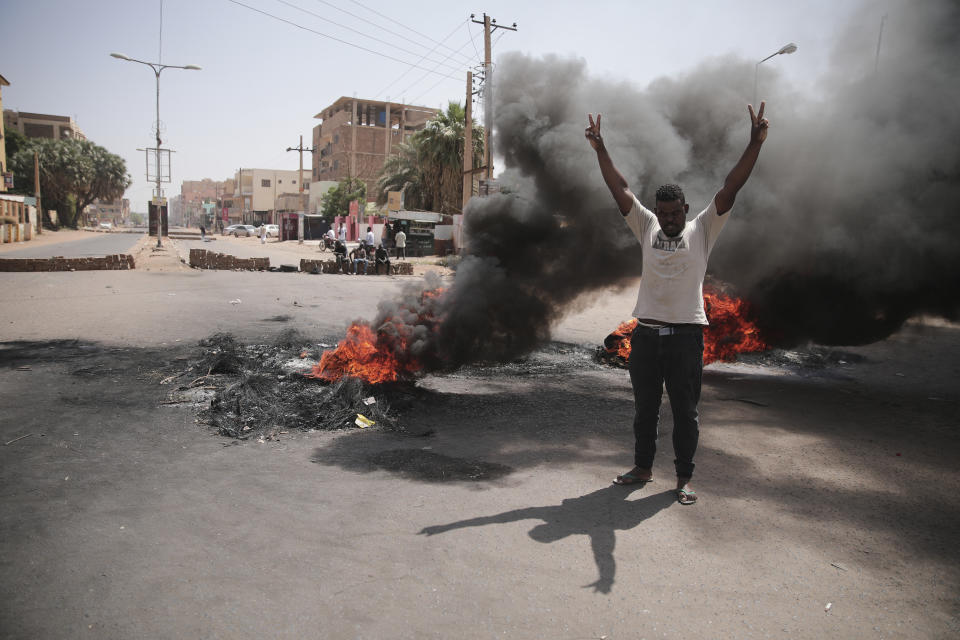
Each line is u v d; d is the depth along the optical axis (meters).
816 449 4.04
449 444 4.10
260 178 100.25
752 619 2.15
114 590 2.23
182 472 3.48
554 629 2.07
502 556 2.56
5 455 3.64
